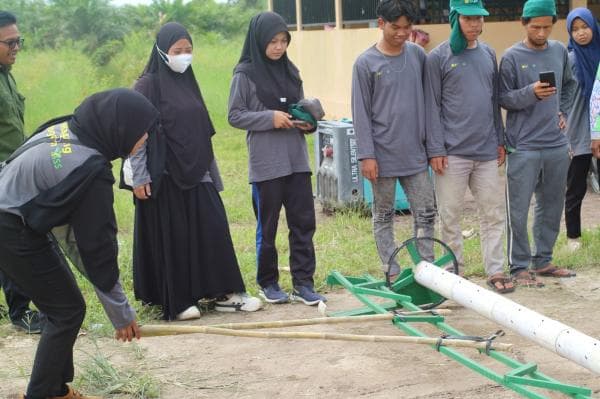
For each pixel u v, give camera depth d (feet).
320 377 16.22
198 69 73.72
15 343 18.53
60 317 13.84
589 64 23.70
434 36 35.58
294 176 20.20
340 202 30.09
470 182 20.89
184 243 19.47
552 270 22.53
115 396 15.55
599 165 25.94
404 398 15.15
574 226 24.35
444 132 20.44
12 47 19.04
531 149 21.06
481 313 16.81
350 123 30.83
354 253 25.16
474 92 20.15
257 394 15.55
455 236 20.90
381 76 19.81
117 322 14.05
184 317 19.61
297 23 52.29
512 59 20.84
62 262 13.96
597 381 15.84
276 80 19.88
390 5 19.24
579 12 23.82
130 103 13.37
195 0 109.81
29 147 13.38
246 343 18.29
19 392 15.70
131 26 97.35
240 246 26.45
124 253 24.41
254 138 19.80
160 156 18.94
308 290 20.68
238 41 99.35
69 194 13.02
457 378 16.03
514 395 15.20
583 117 23.71
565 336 14.37
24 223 13.26
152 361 17.29
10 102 18.95
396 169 20.10
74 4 93.61
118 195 34.94
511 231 21.83
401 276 19.42
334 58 45.80
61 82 64.85
